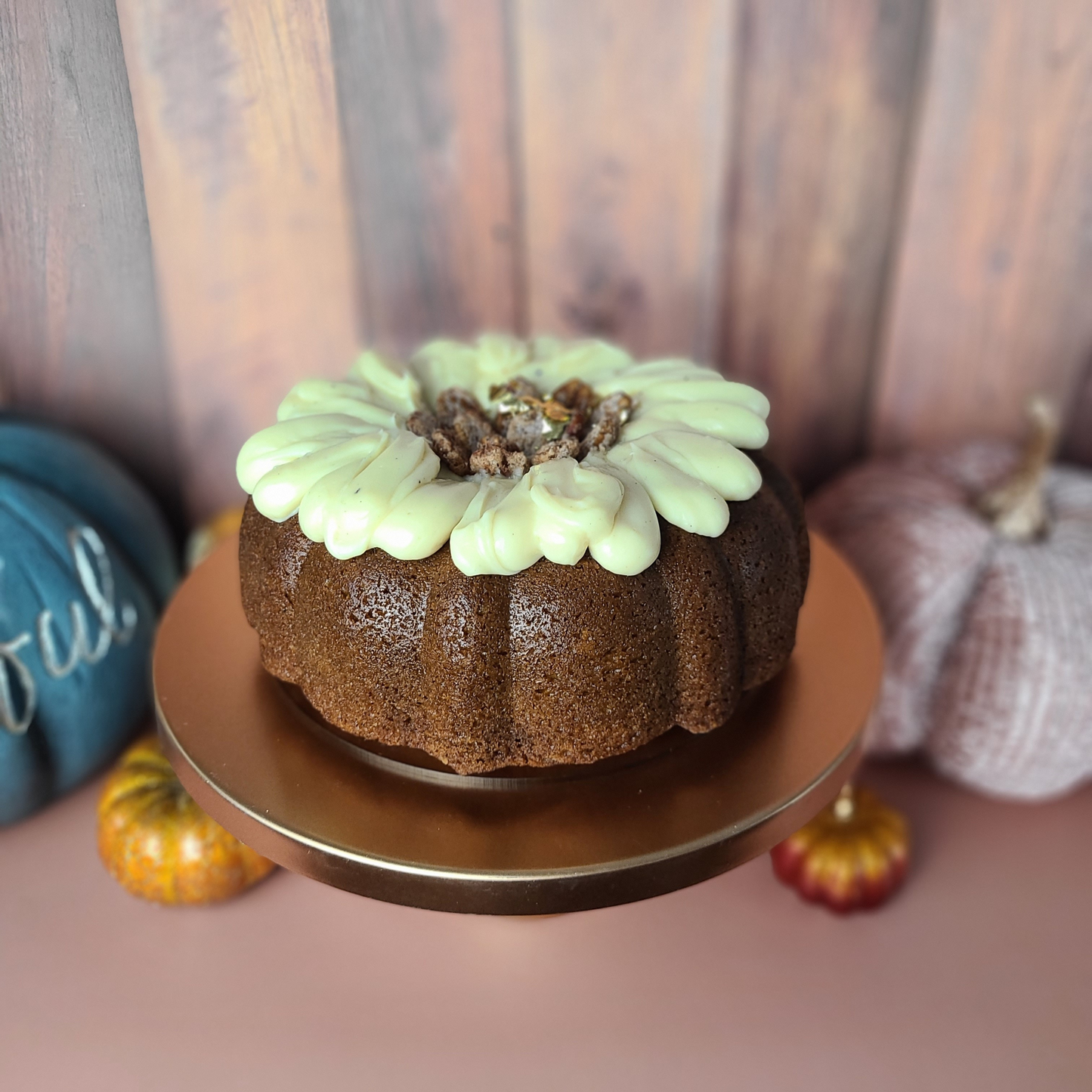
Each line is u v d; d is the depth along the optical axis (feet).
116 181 1.84
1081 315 2.52
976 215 2.43
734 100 2.29
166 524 2.52
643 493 1.58
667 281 2.47
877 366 2.60
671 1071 1.84
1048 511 2.36
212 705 1.73
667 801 1.58
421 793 1.59
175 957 2.00
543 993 1.96
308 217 2.21
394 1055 1.85
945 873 2.19
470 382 1.92
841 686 1.79
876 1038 1.89
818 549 2.14
